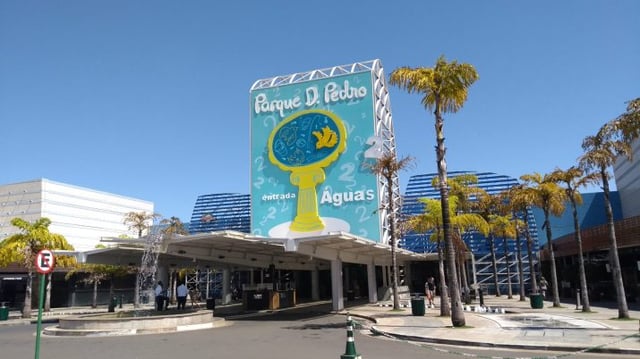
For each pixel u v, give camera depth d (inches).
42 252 464.8
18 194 2319.1
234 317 1170.6
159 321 869.8
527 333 687.7
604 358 513.3
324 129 2074.3
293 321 1037.8
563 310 1112.8
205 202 3110.2
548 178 1157.1
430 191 2436.0
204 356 565.9
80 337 813.9
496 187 2417.6
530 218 2299.5
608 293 1448.1
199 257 1289.4
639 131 753.0
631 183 2201.0
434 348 594.9
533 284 1438.2
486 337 654.5
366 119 2038.6
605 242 1346.0
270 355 564.4
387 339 705.6
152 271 1520.7
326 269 2272.4
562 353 549.0
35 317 1350.9
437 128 844.6
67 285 1871.3
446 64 844.6
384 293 1908.2
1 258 1321.4
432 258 2004.2
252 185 2138.3
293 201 2066.9
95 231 2524.6
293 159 2092.8
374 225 1940.2
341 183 2014.0
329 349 608.4
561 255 1769.2
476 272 2298.2
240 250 1387.8
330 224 1990.7
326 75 2204.7
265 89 2204.7
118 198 2699.3
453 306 789.2
